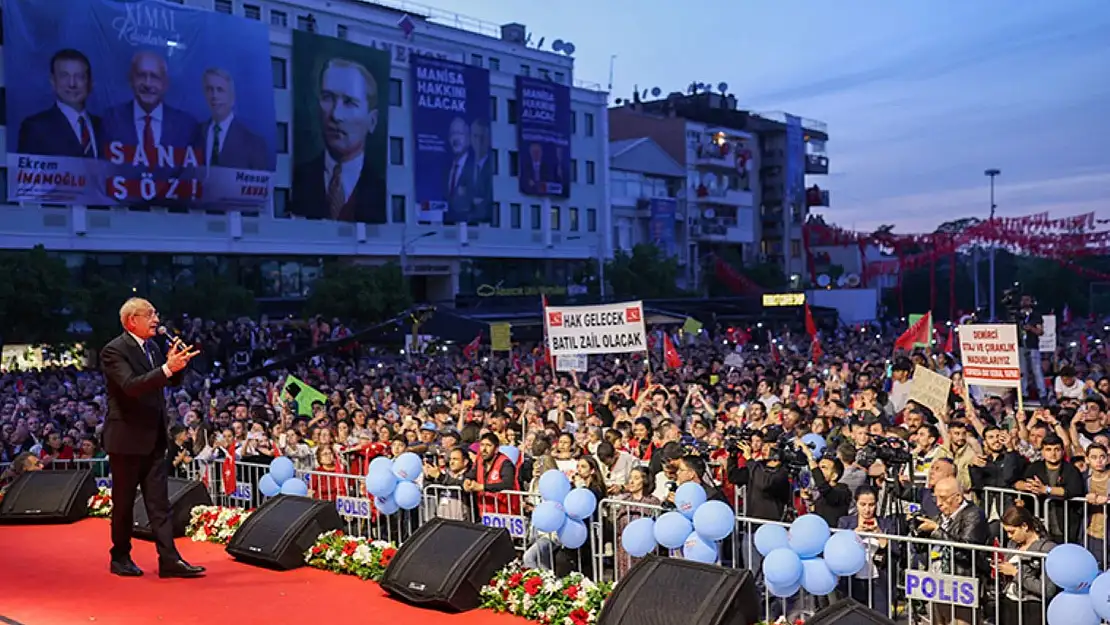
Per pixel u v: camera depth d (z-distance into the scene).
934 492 9.22
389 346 47.19
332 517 11.16
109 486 14.42
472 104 61.84
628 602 8.32
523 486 12.58
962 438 12.57
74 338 38.31
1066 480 11.06
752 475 11.27
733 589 7.96
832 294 70.44
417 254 59.66
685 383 24.75
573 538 10.08
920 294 93.94
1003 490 11.34
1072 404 16.08
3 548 11.45
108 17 44.09
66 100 42.97
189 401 24.30
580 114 71.00
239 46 48.91
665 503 10.49
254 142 49.84
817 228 81.62
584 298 62.03
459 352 42.25
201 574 10.27
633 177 76.81
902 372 20.75
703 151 83.50
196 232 49.22
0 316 35.31
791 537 8.51
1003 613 8.74
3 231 42.25
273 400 23.05
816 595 9.32
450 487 11.82
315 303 46.94
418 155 59.47
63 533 12.30
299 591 9.91
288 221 53.31
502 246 64.75
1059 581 7.48
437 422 17.11
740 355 36.00
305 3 56.59
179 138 46.88
